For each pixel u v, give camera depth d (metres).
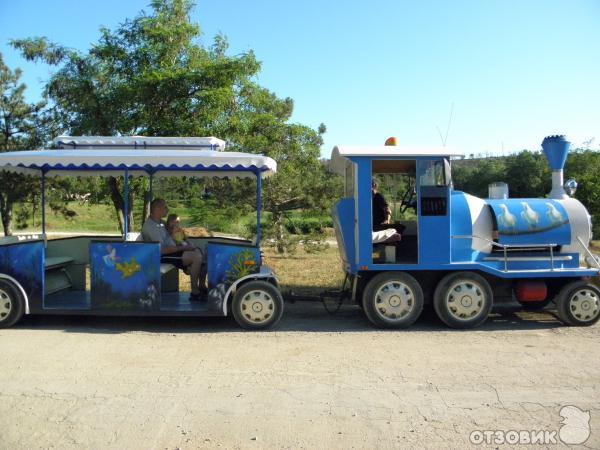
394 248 7.08
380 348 6.07
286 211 15.79
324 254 16.03
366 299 7.01
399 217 7.56
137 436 3.77
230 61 10.55
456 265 6.98
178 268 7.78
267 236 15.20
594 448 3.63
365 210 6.95
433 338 6.55
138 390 4.65
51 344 6.11
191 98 10.59
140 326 7.14
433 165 6.96
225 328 7.05
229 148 11.11
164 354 5.76
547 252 7.41
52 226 25.53
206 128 10.54
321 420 4.06
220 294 6.86
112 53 10.62
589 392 4.65
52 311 6.83
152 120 10.59
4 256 6.82
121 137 7.26
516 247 7.27
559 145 7.71
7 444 3.64
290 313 8.07
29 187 12.73
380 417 4.12
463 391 4.67
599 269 7.18
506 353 5.87
